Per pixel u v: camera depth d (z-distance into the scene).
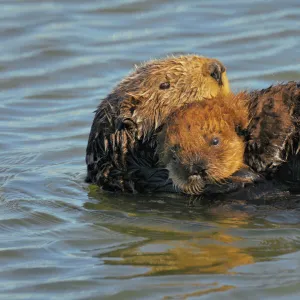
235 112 26.08
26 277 22.14
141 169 27.56
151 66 27.89
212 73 27.22
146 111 27.05
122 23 49.16
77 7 51.81
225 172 25.64
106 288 21.19
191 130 25.39
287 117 25.86
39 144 35.16
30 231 25.58
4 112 38.97
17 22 49.50
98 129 27.84
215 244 23.53
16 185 30.22
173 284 21.16
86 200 28.14
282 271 21.52
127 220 25.97
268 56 43.31
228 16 49.06
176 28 47.88
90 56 44.91
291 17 48.00
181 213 26.27
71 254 23.55
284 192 26.09
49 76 42.94
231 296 20.41
